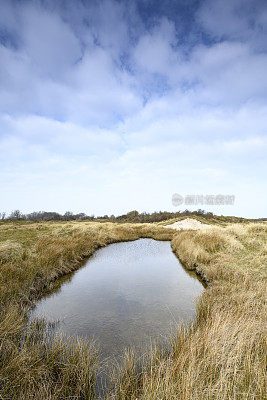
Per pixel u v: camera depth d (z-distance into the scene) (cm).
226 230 1569
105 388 351
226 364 317
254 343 370
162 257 1382
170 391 290
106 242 1920
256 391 283
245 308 485
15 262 873
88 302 702
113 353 436
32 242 1291
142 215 6600
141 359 411
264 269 794
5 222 3575
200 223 3644
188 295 749
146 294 769
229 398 264
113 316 603
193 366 318
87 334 509
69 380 353
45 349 417
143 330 525
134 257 1383
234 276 746
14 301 608
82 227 2169
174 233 2506
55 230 1919
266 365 324
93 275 1005
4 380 317
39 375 342
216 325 399
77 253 1268
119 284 880
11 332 425
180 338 417
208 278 829
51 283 854
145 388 312
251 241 1162
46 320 565
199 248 1155
